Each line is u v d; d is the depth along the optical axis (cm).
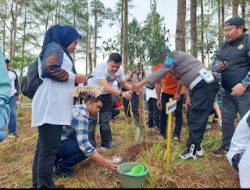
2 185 371
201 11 1945
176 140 507
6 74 282
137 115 644
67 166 385
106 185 345
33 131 715
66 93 307
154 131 605
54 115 299
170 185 328
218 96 582
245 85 388
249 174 298
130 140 530
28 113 945
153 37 521
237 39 413
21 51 2597
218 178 353
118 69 455
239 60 409
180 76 421
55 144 306
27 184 370
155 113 619
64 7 2806
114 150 472
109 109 485
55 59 290
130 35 550
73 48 321
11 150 542
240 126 333
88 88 358
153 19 541
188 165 390
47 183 307
